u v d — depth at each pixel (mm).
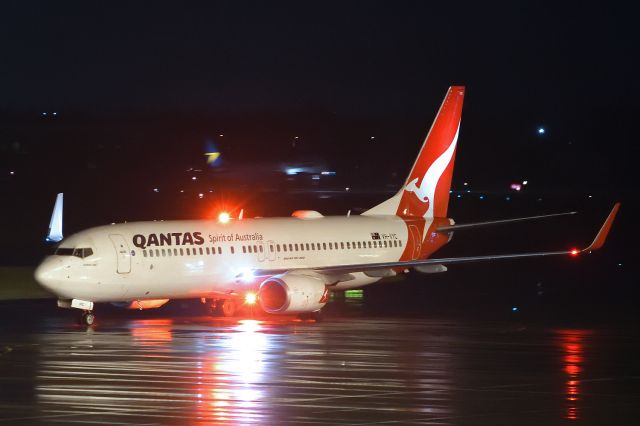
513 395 56031
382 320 98250
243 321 96625
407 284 139250
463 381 60750
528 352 74562
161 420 48844
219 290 99562
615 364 68438
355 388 58062
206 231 99625
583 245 183750
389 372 64188
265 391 56969
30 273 138000
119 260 92562
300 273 99562
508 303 116312
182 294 97875
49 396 55219
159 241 95688
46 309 106750
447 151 119000
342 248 108750
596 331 89312
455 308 110688
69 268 90750
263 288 97625
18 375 62531
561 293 128250
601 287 135500
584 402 53969
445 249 178250
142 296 95812
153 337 82562
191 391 56875
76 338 81812
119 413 50531
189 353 72625
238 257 100250
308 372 63938
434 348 76500
